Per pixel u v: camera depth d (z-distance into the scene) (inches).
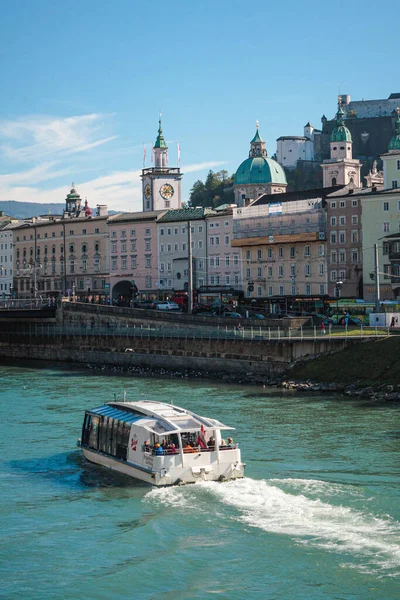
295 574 1721.2
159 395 4156.0
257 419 3371.1
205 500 2176.4
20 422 3344.0
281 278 7696.9
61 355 6594.5
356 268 7175.2
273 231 7721.5
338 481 2337.6
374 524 1952.5
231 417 3422.7
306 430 3112.7
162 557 1841.8
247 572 1752.0
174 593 1685.5
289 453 2714.1
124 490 2364.7
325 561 1763.0
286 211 7618.1
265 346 4977.9
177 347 5575.8
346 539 1865.2
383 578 1685.5
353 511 2046.0
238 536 1921.8
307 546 1839.3
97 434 2687.0
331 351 4682.6
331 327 5531.5
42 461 2716.5
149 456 2372.0
